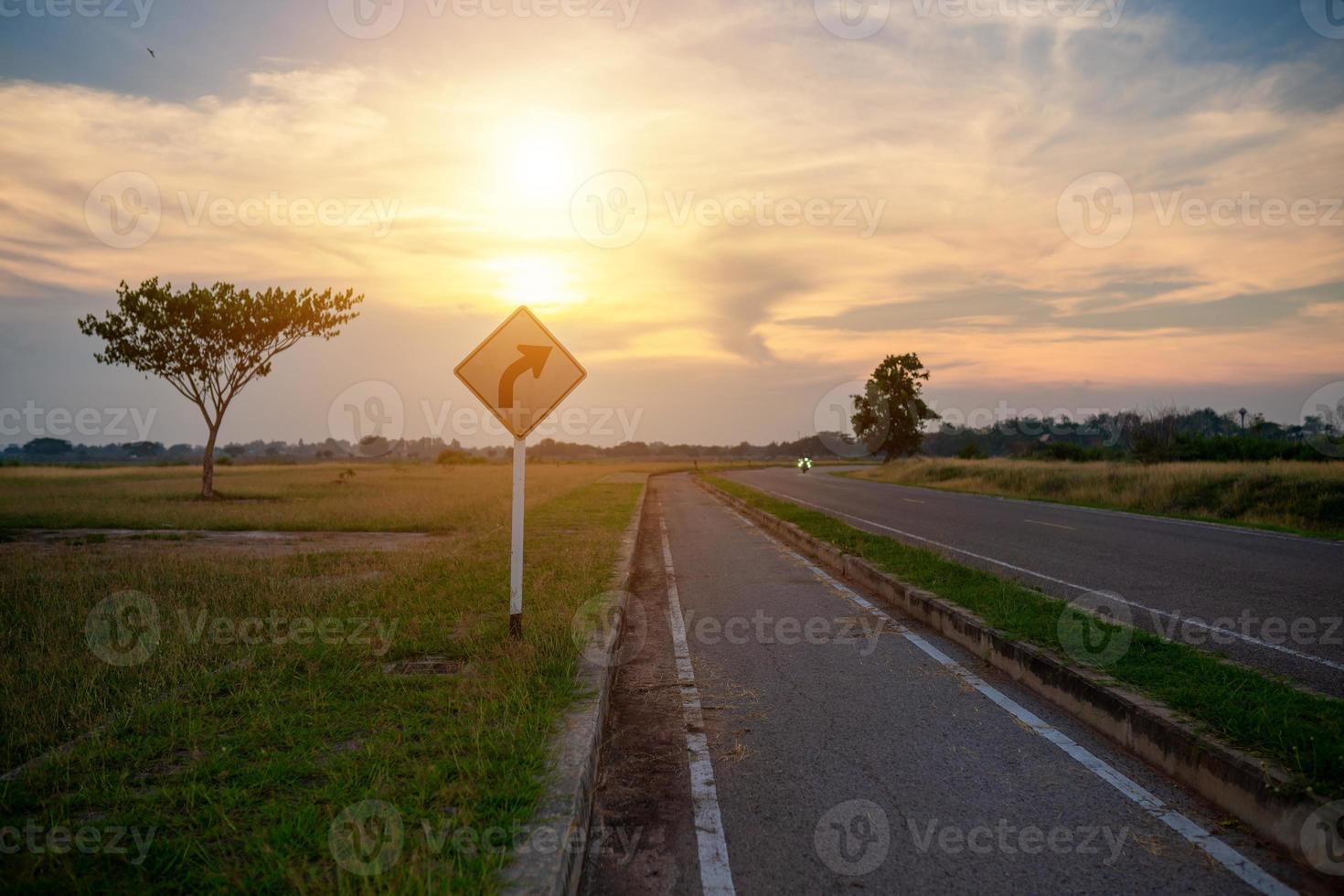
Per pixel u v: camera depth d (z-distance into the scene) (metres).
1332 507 16.23
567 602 7.89
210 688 5.06
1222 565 10.49
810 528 15.30
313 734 4.27
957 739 4.54
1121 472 24.62
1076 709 4.91
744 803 3.78
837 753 4.36
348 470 42.34
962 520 17.78
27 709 4.68
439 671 5.53
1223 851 3.22
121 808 3.47
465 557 11.31
